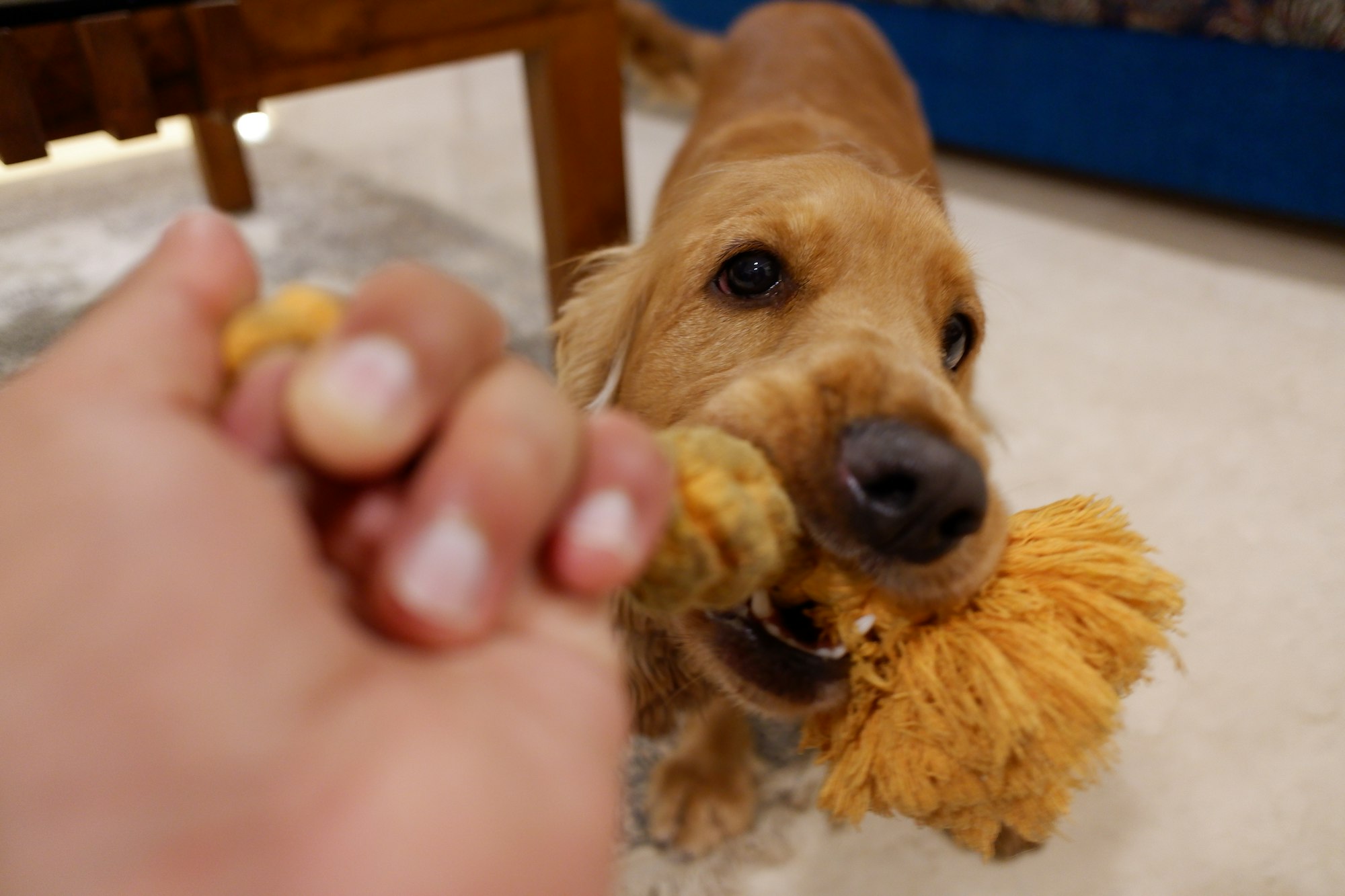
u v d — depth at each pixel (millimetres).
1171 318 719
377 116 1175
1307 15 729
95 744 114
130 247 790
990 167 1025
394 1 491
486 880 122
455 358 125
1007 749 221
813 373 261
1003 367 660
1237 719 412
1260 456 568
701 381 337
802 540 246
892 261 336
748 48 676
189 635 117
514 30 544
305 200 888
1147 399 623
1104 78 865
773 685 267
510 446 124
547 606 142
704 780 382
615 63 592
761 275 338
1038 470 559
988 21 918
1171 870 359
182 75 448
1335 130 755
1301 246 828
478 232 825
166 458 126
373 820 118
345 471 125
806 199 335
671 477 146
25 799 114
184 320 147
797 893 354
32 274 742
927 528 232
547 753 132
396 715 124
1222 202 917
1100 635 235
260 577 122
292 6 459
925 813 244
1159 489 542
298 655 121
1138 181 889
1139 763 395
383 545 133
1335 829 370
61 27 412
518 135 1098
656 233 417
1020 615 237
